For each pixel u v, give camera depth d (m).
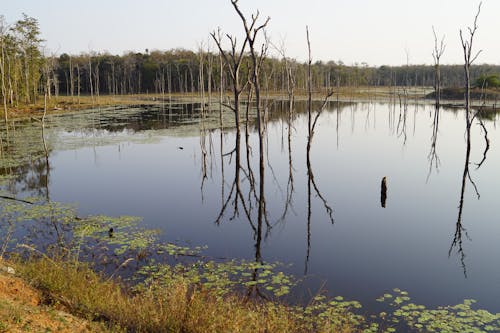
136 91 85.06
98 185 17.33
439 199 15.34
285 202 15.42
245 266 9.76
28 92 48.16
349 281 9.01
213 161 23.05
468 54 19.31
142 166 21.31
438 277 9.20
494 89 59.06
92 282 7.09
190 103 59.56
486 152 23.48
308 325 7.12
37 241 10.74
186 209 14.32
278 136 32.69
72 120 39.53
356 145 28.19
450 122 40.84
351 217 13.54
